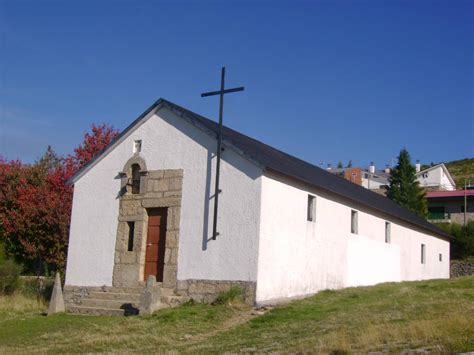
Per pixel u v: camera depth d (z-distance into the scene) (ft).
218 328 48.21
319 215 68.80
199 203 60.90
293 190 63.10
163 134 65.46
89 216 68.95
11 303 68.08
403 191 177.99
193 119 63.10
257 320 49.44
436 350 31.09
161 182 64.13
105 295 63.10
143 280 63.46
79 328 51.16
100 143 100.27
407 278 98.73
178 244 61.05
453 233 151.94
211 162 61.11
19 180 98.94
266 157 63.10
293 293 61.93
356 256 78.48
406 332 36.83
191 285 59.11
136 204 65.51
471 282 72.54
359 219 80.79
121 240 65.67
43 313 61.26
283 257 60.34
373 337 36.19
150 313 54.65
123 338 45.09
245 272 56.39
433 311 47.37
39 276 95.96
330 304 56.34
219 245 58.44
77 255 68.44
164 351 39.47
